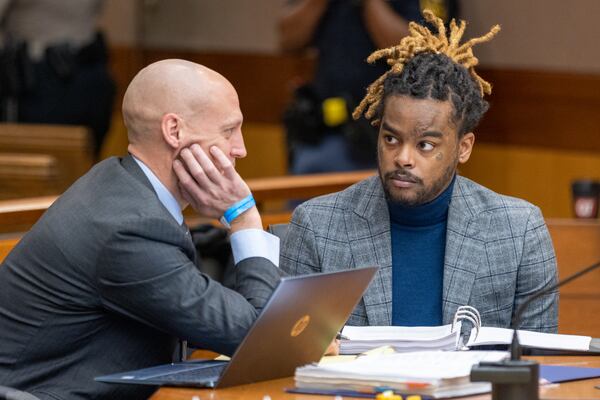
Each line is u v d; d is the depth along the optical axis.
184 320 5.39
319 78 11.85
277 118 16.83
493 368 4.46
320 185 9.30
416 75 5.87
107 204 5.56
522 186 14.11
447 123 5.86
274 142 16.86
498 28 6.18
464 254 6.17
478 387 4.93
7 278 5.70
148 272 5.40
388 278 6.17
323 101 11.73
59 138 12.30
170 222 5.50
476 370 4.46
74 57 13.83
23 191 10.93
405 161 5.87
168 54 17.94
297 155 11.88
